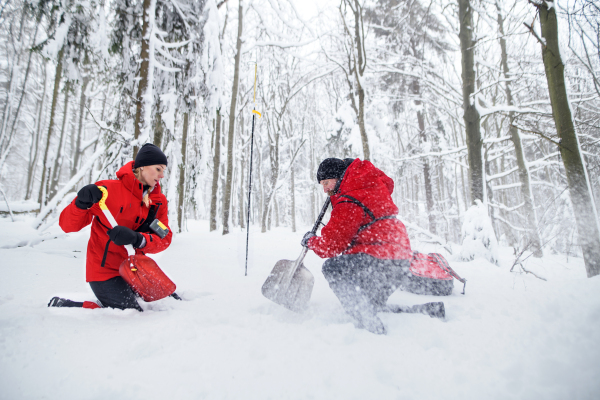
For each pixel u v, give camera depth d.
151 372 1.21
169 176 6.30
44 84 15.91
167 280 2.07
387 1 9.76
